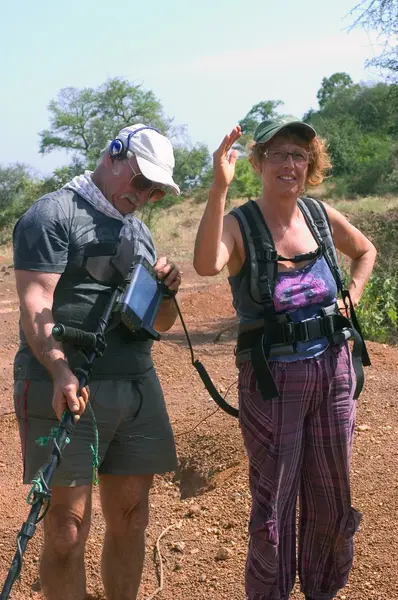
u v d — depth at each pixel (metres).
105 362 3.22
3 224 41.09
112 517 3.43
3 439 6.06
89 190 3.21
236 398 6.20
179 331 9.12
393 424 5.09
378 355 6.89
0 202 41.91
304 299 3.08
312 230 3.22
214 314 10.30
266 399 3.01
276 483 3.06
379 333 8.89
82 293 3.20
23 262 3.09
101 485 3.44
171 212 31.70
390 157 38.12
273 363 3.06
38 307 3.04
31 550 4.26
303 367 3.05
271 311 3.06
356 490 4.28
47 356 2.97
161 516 4.54
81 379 2.95
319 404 3.13
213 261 2.98
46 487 2.62
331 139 41.47
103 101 45.97
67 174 42.66
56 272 3.10
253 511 3.10
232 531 4.20
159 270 3.36
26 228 3.11
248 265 3.09
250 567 3.10
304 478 3.25
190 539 4.21
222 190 2.93
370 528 3.90
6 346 9.45
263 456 3.09
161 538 4.26
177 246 21.41
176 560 4.05
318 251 3.15
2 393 7.29
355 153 41.03
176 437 5.59
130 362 3.28
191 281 14.80
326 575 3.28
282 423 3.06
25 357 3.23
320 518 3.24
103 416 3.21
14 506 4.86
